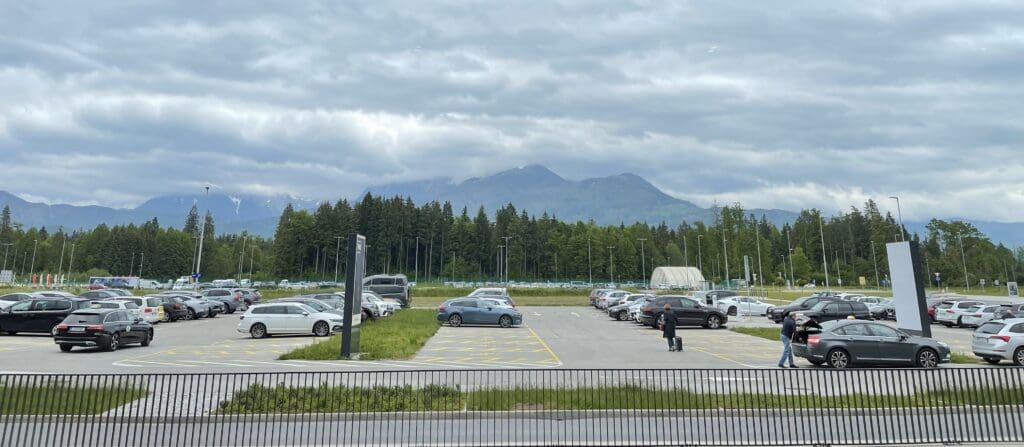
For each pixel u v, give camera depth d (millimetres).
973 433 9344
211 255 154750
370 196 140375
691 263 145250
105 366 17734
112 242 146125
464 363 18766
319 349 21031
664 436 8867
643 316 34094
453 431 9938
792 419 10922
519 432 9906
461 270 144625
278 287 101438
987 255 128750
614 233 158750
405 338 25250
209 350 22531
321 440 9109
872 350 18719
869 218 152125
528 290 83750
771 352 22625
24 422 10039
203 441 9383
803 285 129250
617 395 11695
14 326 27469
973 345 20516
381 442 9336
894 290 22922
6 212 169875
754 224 131125
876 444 8922
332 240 133750
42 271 150125
